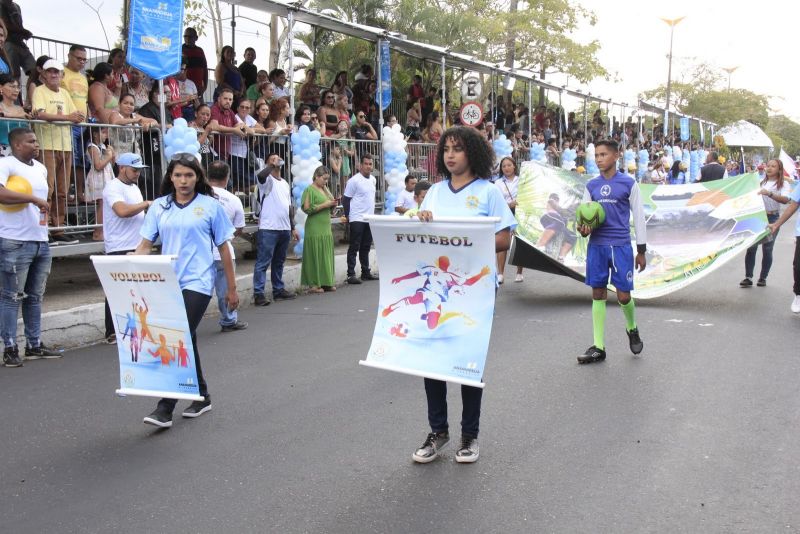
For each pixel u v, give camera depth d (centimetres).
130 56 882
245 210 1123
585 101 2594
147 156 952
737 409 537
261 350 740
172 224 520
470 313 425
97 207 890
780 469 429
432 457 449
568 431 498
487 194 438
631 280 689
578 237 1052
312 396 585
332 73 2111
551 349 724
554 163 2361
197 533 366
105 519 383
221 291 823
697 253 1030
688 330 798
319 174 1059
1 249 679
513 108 2439
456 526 367
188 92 1177
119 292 500
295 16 1230
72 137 864
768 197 1091
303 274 1091
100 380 645
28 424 532
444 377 427
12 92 801
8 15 939
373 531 364
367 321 877
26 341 734
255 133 1109
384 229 437
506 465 442
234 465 450
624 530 360
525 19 2617
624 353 706
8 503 404
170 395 498
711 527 361
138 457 466
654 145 3581
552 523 368
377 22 2134
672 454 455
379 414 539
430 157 1630
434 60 1880
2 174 664
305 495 407
